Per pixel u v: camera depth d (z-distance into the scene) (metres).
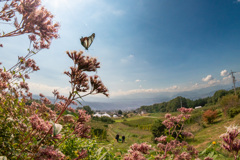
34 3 2.53
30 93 3.90
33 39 3.65
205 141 20.77
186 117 4.30
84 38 2.76
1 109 2.48
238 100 43.91
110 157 3.95
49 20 2.71
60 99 3.68
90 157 3.69
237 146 1.92
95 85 2.39
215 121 44.09
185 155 3.38
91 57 2.48
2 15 2.38
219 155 5.74
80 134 2.52
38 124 2.07
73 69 2.33
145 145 2.63
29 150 1.97
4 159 1.70
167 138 3.90
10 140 2.14
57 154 1.89
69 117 2.63
